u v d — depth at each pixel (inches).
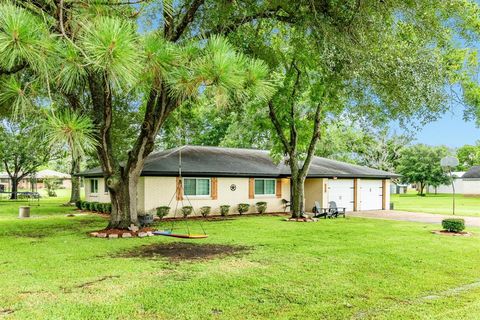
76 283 257.3
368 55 348.2
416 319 195.9
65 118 123.4
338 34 353.7
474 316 199.5
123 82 128.3
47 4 143.6
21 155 1258.6
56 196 1632.6
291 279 270.8
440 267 312.3
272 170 842.2
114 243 419.8
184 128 845.2
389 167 1795.0
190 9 389.1
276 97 605.6
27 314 198.7
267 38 523.8
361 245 414.3
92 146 130.3
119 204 490.9
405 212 917.2
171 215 716.0
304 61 497.7
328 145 1288.1
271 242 432.1
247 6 409.7
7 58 115.6
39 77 133.5
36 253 360.2
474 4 406.6
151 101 458.3
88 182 922.1
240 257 345.7
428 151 1940.2
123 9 170.6
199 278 271.3
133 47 123.7
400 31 381.7
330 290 246.2
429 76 357.1
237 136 1190.3
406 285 259.8
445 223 524.1
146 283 257.9
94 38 119.4
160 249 383.9
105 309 207.5
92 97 399.2
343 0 353.1
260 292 240.5
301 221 670.5
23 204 1091.9
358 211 943.7
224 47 153.3
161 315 200.1
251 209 815.7
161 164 724.7
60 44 128.3
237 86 152.1
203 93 165.5
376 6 340.2
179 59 153.6
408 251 379.9
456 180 2263.8
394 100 388.8
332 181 909.2
